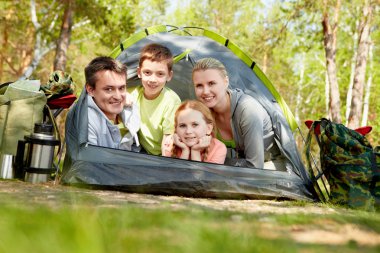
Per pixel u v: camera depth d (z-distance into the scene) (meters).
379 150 4.59
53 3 17.64
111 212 2.07
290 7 15.59
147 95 5.08
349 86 26.48
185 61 5.90
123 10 21.08
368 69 27.59
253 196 4.38
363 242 1.81
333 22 16.28
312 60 33.22
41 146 4.41
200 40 5.92
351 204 4.21
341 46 26.33
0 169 4.56
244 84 5.36
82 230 1.25
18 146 4.58
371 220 2.46
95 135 4.58
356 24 20.14
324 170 4.54
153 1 26.95
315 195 4.69
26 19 19.73
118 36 17.66
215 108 4.91
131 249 1.30
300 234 2.00
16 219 1.70
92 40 22.23
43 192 3.50
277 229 2.09
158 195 4.20
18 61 22.81
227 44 5.77
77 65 22.23
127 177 4.25
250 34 26.47
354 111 15.81
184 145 4.66
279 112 5.16
